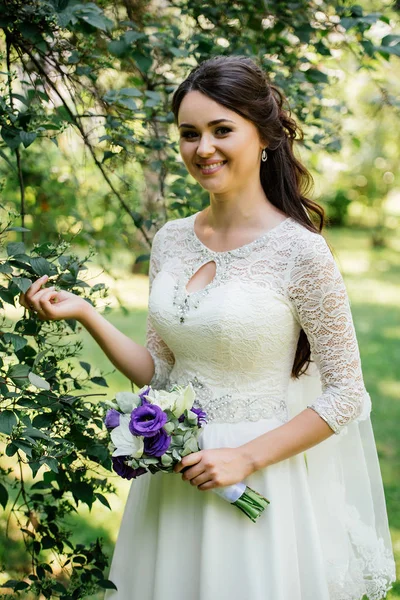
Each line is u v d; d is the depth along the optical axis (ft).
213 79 5.53
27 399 5.84
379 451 14.25
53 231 10.50
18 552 9.36
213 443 5.70
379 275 35.96
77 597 6.79
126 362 6.49
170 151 8.98
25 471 11.83
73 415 6.07
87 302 6.24
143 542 6.08
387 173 37.06
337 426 5.58
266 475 5.70
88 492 6.48
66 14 6.41
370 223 49.44
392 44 8.65
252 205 5.96
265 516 5.64
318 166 11.71
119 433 5.18
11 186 10.33
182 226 6.45
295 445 5.54
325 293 5.54
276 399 5.87
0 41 8.15
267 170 6.15
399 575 9.91
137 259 8.35
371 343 23.53
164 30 8.35
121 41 7.60
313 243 5.60
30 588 6.78
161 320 5.94
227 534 5.67
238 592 5.56
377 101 11.63
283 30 9.21
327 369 5.66
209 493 5.73
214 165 5.63
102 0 8.34
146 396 5.17
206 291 5.75
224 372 5.77
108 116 7.74
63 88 8.26
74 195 10.68
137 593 6.04
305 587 5.78
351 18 8.03
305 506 5.89
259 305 5.56
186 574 5.81
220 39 8.87
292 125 6.29
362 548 6.27
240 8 8.86
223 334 5.57
